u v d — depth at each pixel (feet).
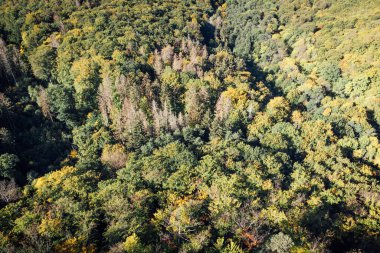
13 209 241.96
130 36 466.70
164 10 587.68
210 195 233.76
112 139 350.64
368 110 393.70
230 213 211.00
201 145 318.04
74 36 474.90
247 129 356.38
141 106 377.91
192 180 254.06
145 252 183.11
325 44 524.93
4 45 475.72
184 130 335.67
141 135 341.82
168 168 272.31
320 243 191.31
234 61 492.54
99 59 426.10
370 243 212.64
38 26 503.61
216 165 268.00
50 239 203.72
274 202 234.38
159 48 474.08
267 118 361.10
